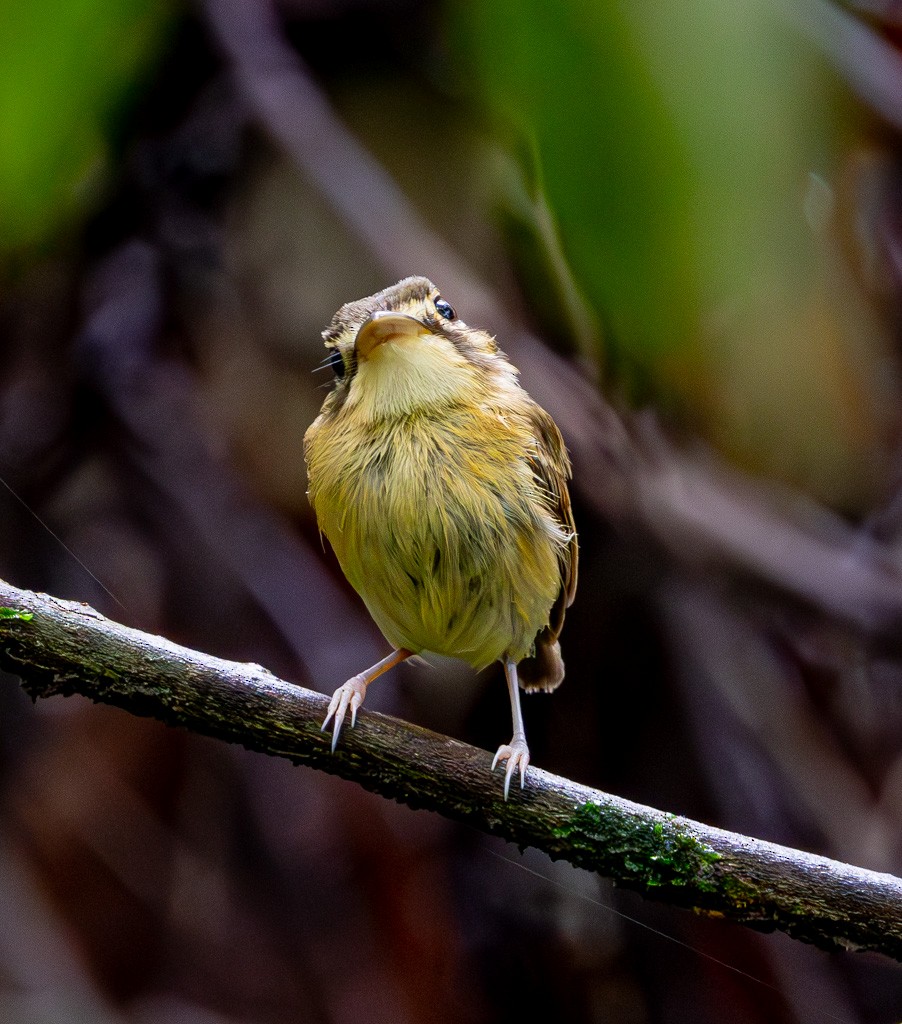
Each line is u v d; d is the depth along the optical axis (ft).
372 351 25.79
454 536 25.35
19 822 37.29
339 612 36.78
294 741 21.89
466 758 22.12
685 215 17.35
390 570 25.81
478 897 37.55
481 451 25.57
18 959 35.88
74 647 20.99
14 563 36.09
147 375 36.94
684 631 36.83
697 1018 36.65
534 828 21.94
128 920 37.17
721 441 33.17
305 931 37.09
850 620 35.96
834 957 37.29
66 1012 35.47
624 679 37.22
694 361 18.76
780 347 28.84
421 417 25.54
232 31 35.37
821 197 31.09
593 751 37.09
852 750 37.29
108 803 37.83
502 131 19.56
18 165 19.47
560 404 33.76
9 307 35.60
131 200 35.99
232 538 36.60
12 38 18.95
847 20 28.50
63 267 35.45
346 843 37.63
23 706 37.99
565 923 37.40
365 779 22.06
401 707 36.83
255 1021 36.50
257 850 37.83
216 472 36.91
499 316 33.63
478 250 34.32
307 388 36.83
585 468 34.50
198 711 21.53
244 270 36.99
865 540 35.68
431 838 37.96
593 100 17.08
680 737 36.96
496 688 37.60
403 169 34.71
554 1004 36.60
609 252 17.53
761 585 36.06
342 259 36.63
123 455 36.73
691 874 21.54
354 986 36.52
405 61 35.17
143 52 21.04
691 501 34.94
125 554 36.32
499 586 25.76
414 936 36.65
